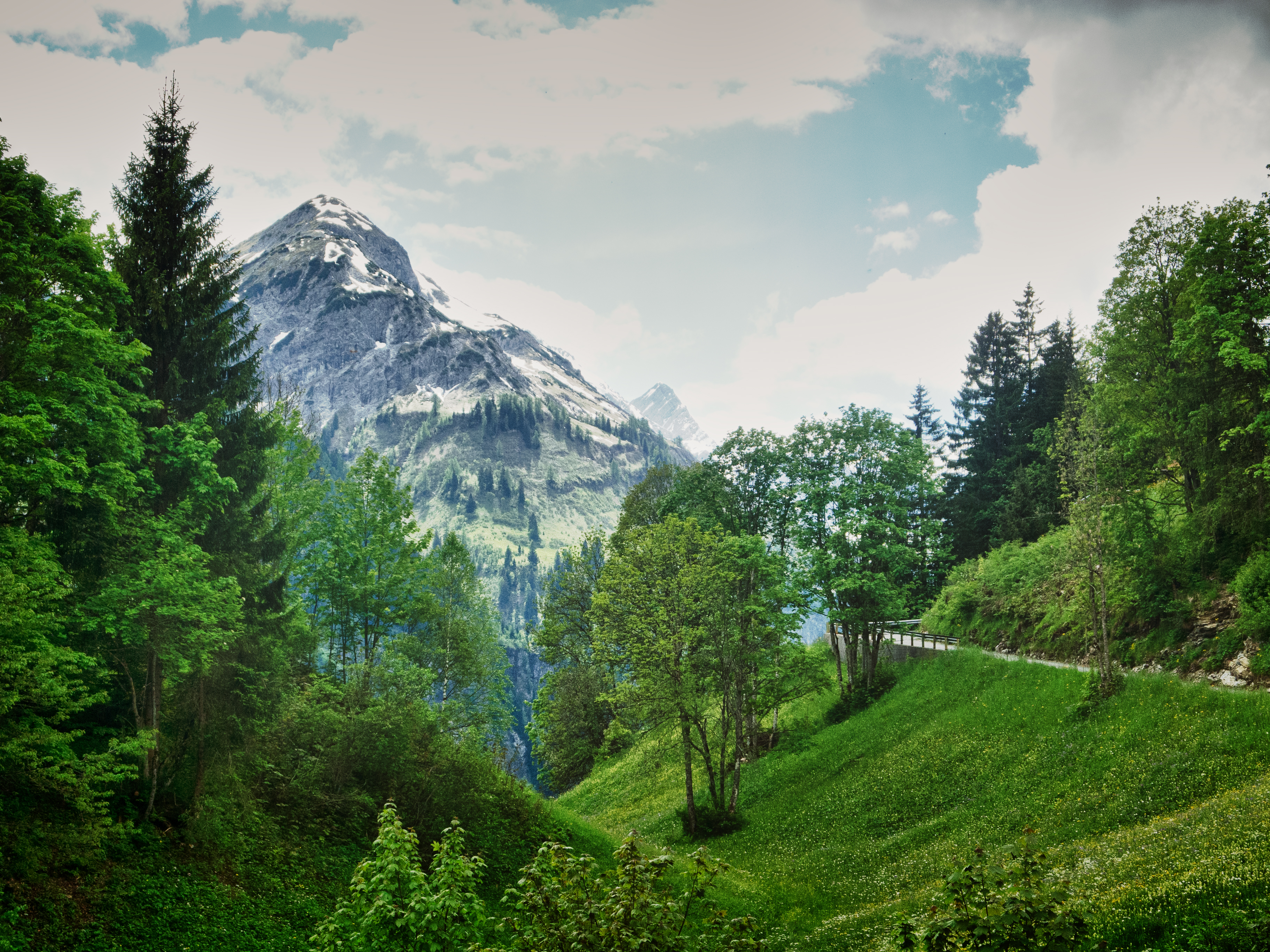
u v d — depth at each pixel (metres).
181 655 22.16
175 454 25.89
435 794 27.73
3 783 19.20
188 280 29.38
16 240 22.30
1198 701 26.48
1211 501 35.25
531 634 68.00
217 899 20.59
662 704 35.41
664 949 9.55
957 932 8.95
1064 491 36.19
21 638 18.95
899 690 44.66
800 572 45.19
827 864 29.58
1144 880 14.89
